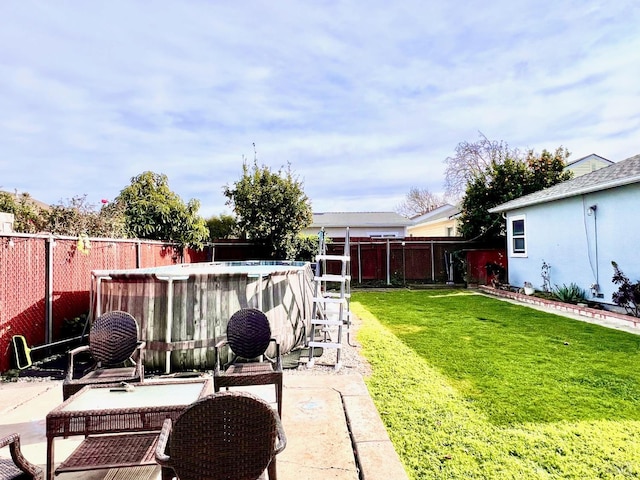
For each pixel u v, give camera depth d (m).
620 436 2.94
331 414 3.30
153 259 8.21
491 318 7.58
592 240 8.73
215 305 4.68
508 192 13.94
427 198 36.44
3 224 5.88
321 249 6.11
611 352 5.18
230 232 14.38
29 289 4.88
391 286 13.72
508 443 2.84
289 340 5.42
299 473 2.46
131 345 3.29
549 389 3.87
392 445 2.79
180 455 1.60
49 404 3.54
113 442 2.45
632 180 7.18
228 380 2.98
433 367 4.56
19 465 1.91
